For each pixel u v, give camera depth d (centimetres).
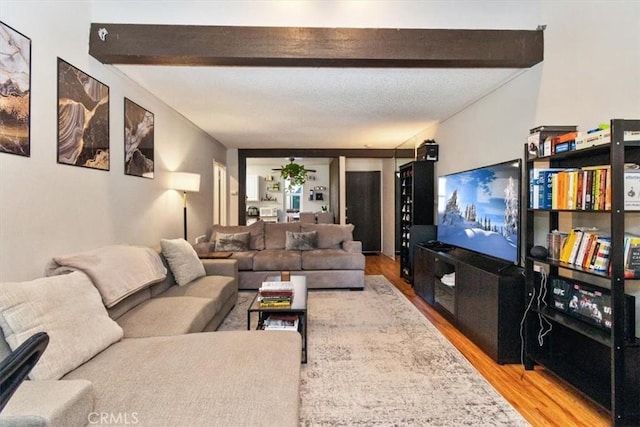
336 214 792
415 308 385
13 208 188
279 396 140
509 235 298
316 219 757
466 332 305
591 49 220
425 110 421
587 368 225
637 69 189
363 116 450
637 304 191
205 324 256
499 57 262
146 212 355
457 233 403
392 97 369
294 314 278
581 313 216
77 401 121
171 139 422
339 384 224
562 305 231
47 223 213
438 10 251
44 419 108
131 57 258
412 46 258
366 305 395
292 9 250
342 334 308
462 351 278
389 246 774
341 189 735
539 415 194
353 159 852
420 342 290
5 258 183
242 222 716
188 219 488
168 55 254
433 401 205
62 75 225
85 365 162
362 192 855
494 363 258
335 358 260
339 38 257
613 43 204
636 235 189
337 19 255
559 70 249
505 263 303
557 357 243
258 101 384
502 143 330
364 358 260
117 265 238
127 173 315
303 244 525
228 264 386
